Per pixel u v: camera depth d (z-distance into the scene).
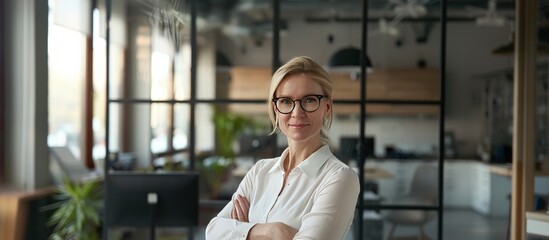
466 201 7.74
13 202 3.87
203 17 7.07
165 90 6.52
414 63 8.59
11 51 4.31
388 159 6.14
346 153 3.90
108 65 3.69
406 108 8.30
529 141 3.47
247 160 5.57
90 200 4.21
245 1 7.18
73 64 5.46
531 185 3.47
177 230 3.87
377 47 8.56
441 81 3.59
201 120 7.72
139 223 2.52
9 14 4.31
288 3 7.49
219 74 7.95
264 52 8.45
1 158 4.33
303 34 8.66
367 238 3.99
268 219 1.32
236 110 7.96
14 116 4.32
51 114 4.99
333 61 5.36
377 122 8.68
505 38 8.70
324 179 1.27
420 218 3.99
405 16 6.41
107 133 3.68
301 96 1.26
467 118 8.79
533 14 3.44
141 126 6.55
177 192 2.50
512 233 3.56
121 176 2.52
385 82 8.27
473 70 8.77
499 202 7.00
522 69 3.48
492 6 6.75
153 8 3.99
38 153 4.37
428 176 4.58
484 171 7.29
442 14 3.56
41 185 4.40
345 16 8.49
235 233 1.32
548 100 3.98
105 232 3.47
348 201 1.25
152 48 4.50
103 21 4.50
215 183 4.55
